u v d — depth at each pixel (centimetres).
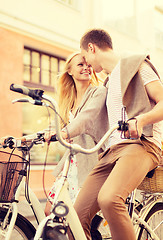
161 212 344
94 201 280
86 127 289
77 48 1222
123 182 244
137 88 261
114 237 242
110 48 299
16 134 1006
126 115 270
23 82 1064
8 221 268
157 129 270
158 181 302
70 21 1207
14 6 1033
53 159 991
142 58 264
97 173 286
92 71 381
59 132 208
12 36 1027
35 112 1017
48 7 1134
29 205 292
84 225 280
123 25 1430
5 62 1008
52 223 218
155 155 263
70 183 346
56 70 1175
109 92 286
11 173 258
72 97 388
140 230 320
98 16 1304
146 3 1548
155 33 1611
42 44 1112
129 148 261
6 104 995
